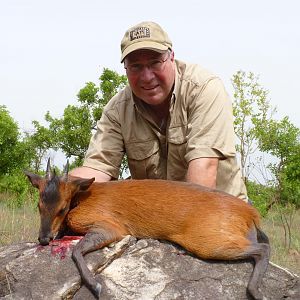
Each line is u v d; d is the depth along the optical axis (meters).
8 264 1.32
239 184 1.71
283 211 4.49
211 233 1.30
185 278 1.29
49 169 1.42
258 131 5.74
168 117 1.70
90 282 1.24
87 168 1.77
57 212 1.35
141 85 1.65
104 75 7.12
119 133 1.79
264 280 1.31
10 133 7.33
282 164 5.62
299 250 3.05
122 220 1.38
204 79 1.66
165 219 1.35
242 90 6.05
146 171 1.79
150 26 1.63
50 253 1.32
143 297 1.26
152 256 1.33
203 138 1.59
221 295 1.27
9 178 6.15
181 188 1.39
